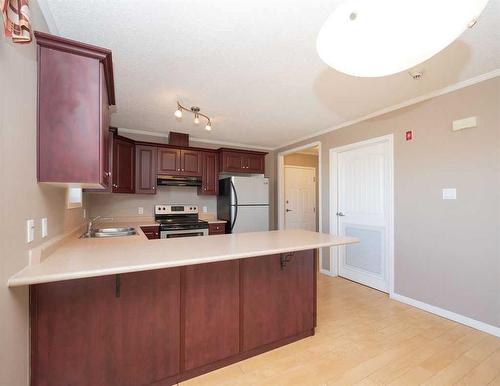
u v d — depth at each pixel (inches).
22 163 45.3
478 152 88.4
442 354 75.5
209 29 65.4
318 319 97.8
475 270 89.3
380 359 73.5
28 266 48.2
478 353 75.7
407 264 110.9
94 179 55.4
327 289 129.9
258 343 76.3
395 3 34.1
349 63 41.1
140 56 77.4
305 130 158.1
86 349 55.8
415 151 107.7
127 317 59.6
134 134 160.1
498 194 83.7
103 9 58.3
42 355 52.1
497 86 83.9
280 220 202.2
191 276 66.7
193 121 140.7
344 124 142.9
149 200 167.0
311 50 74.5
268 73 87.7
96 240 80.7
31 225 49.7
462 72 85.4
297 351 77.9
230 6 57.4
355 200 139.9
